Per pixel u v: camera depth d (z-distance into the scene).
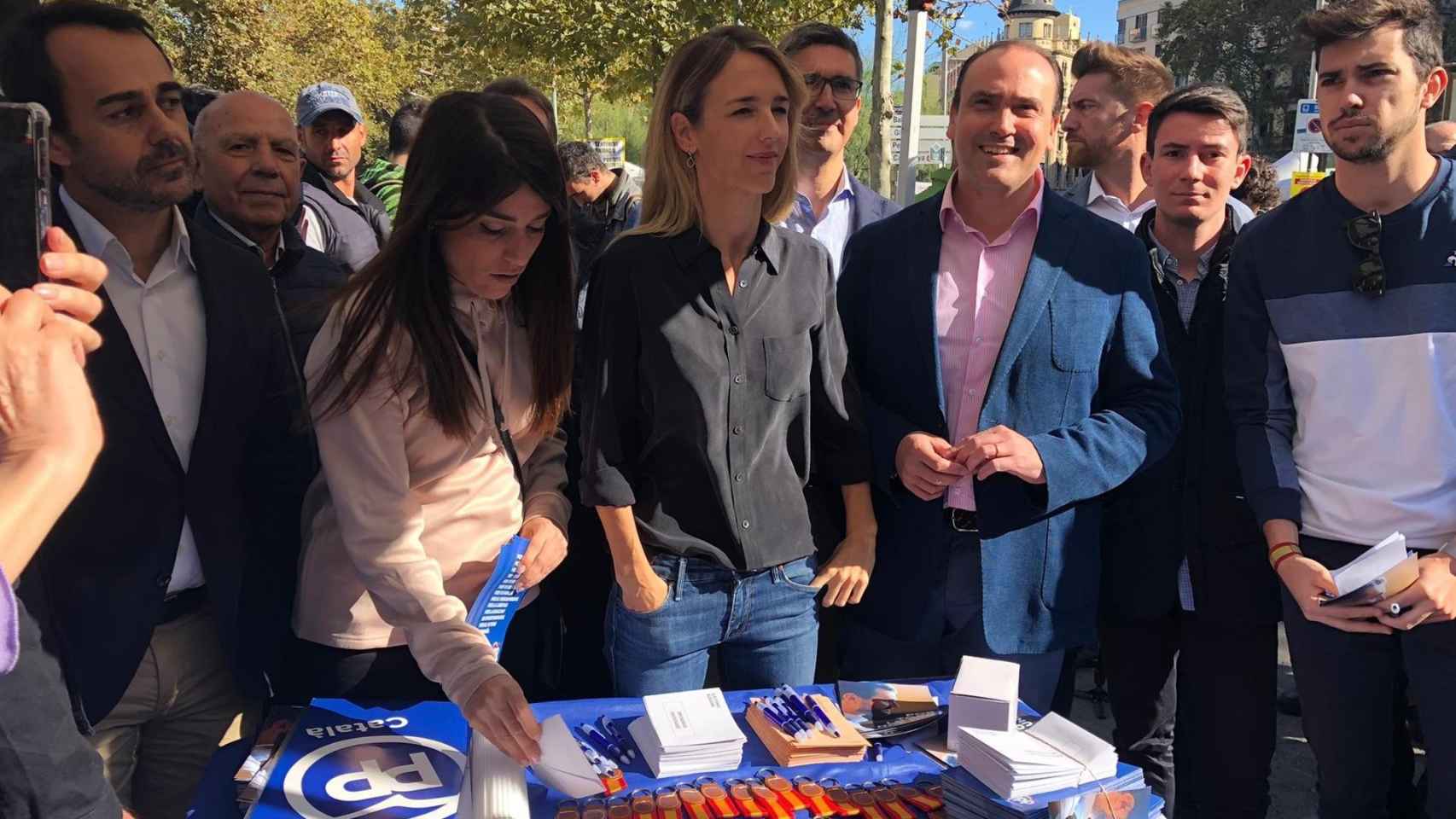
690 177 1.89
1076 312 2.08
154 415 1.70
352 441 1.60
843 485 2.12
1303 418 2.29
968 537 2.15
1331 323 2.21
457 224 1.58
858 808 1.45
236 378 1.82
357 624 1.73
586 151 5.70
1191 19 35.25
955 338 2.17
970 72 2.07
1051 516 2.12
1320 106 2.18
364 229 3.98
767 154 1.82
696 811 1.40
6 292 0.93
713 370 1.85
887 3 6.72
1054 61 2.07
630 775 1.51
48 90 1.58
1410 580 1.99
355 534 1.59
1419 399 2.12
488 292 1.67
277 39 17.72
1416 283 2.12
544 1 12.39
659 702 1.60
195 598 1.83
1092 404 2.20
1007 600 2.10
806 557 2.02
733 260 1.93
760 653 2.02
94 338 0.99
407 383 1.60
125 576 1.67
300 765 1.48
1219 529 2.45
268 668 1.89
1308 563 2.16
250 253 1.97
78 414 0.94
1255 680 2.51
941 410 2.13
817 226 2.99
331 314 1.64
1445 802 2.15
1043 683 2.21
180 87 1.72
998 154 2.02
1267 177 4.07
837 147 2.95
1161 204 2.58
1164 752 2.64
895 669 2.28
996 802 1.36
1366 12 2.04
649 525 1.90
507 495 1.79
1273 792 3.17
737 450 1.89
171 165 1.66
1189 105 2.51
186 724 1.90
